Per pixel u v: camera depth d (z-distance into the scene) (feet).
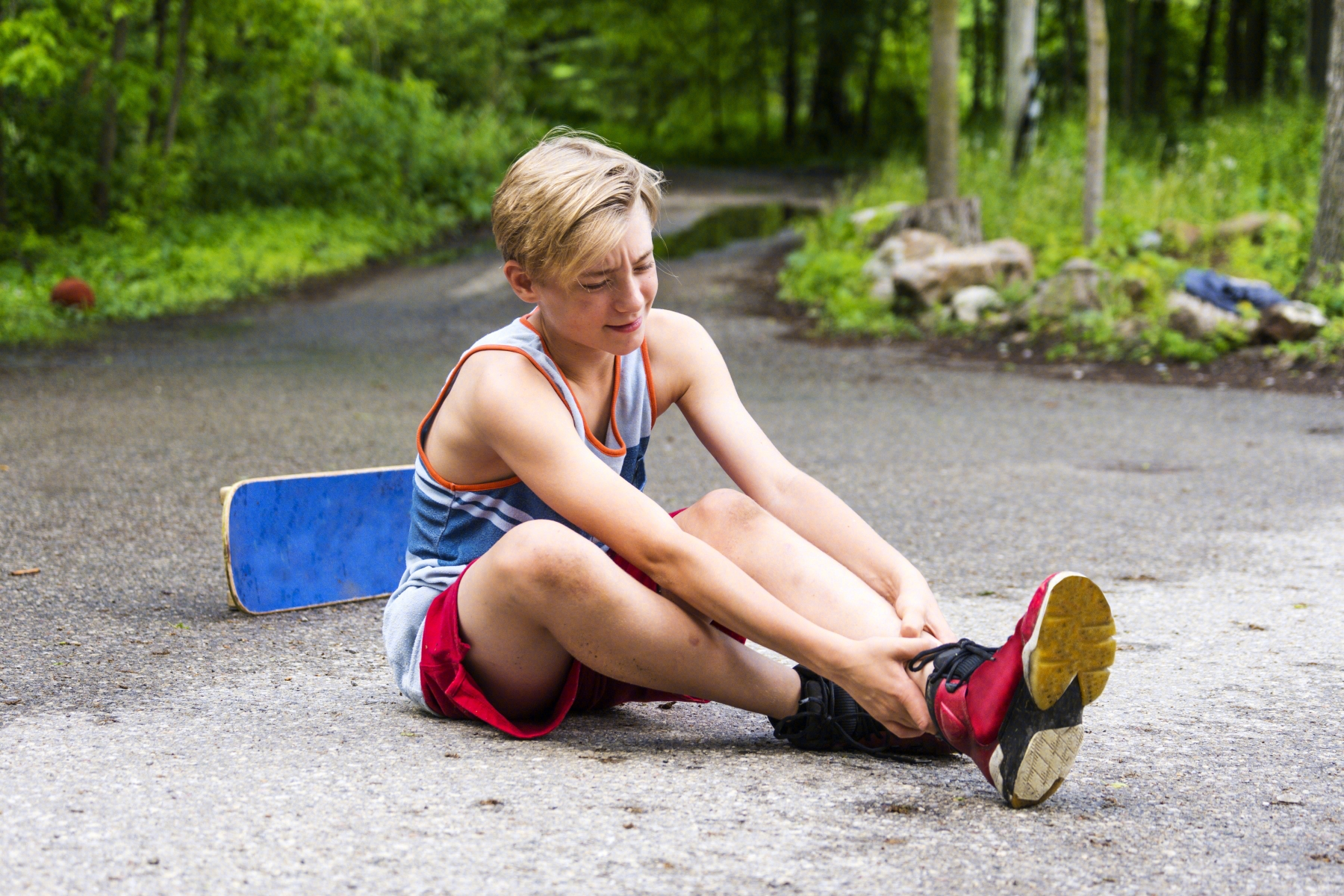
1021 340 36.37
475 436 7.29
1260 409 26.27
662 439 23.22
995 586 12.72
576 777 6.86
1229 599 12.07
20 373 31.22
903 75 154.61
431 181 76.64
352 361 34.22
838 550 7.65
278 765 7.05
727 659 7.15
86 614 11.35
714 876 5.52
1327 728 8.10
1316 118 55.06
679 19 153.58
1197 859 5.85
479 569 7.24
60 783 6.72
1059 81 120.37
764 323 41.83
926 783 6.88
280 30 65.16
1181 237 41.73
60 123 57.57
